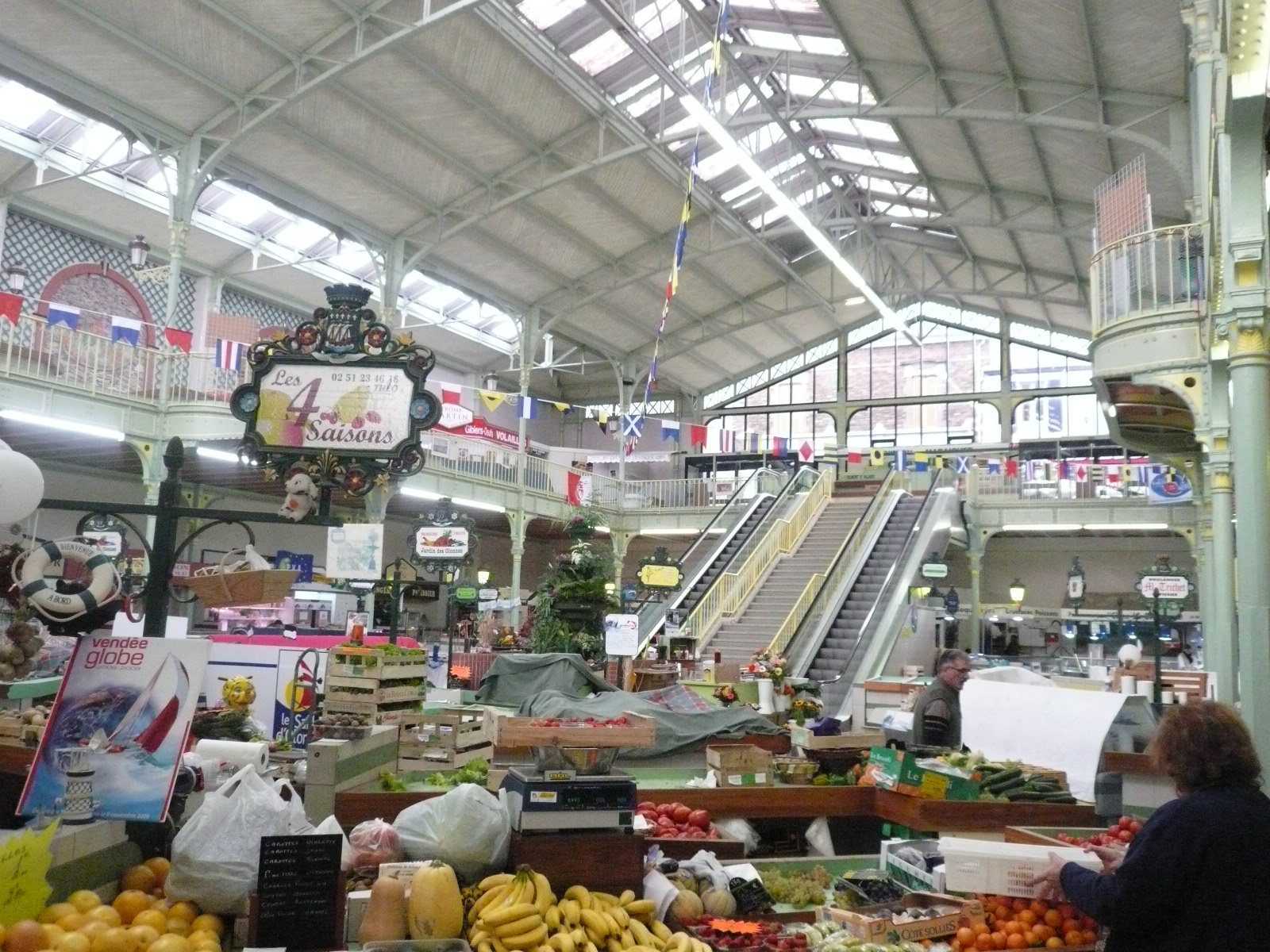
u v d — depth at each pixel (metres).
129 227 18.73
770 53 16.98
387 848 3.61
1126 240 10.07
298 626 13.02
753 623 17.03
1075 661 20.33
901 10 13.59
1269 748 5.99
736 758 5.76
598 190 20.12
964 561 26.69
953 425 29.72
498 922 3.19
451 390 19.98
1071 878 2.60
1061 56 13.20
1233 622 8.98
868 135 19.94
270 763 5.59
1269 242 6.55
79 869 3.05
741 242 22.50
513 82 16.05
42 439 15.55
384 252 19.78
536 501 24.02
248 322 17.69
